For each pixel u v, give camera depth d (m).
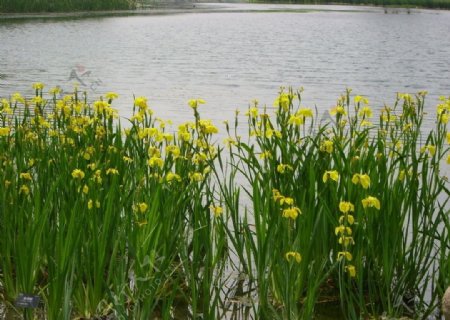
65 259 4.88
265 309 5.37
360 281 5.33
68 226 5.12
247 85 18.64
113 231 5.51
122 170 6.37
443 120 6.26
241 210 7.83
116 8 58.50
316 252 5.41
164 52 27.45
